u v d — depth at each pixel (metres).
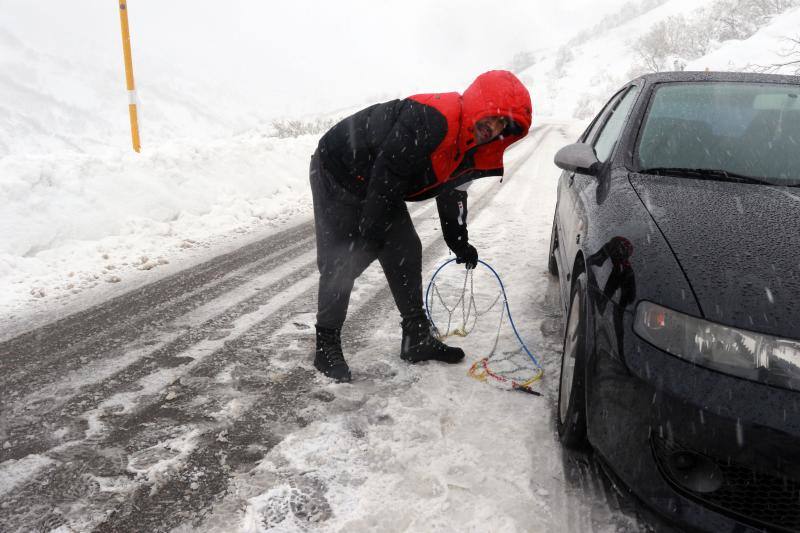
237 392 2.44
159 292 3.75
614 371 1.63
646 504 1.55
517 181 9.12
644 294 1.61
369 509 1.75
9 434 2.11
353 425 2.20
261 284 3.94
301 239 5.32
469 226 5.81
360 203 2.35
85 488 1.82
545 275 4.14
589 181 2.64
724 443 1.40
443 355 2.73
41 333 3.05
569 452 2.04
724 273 1.56
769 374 1.39
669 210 1.91
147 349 2.87
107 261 4.40
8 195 4.49
